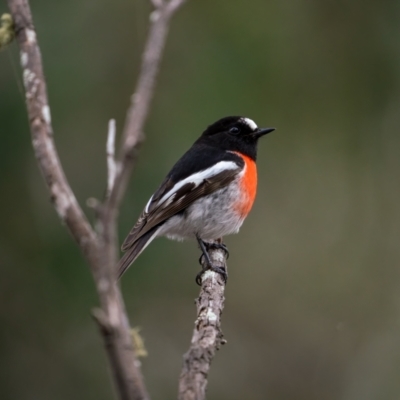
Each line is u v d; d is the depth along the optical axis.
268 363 13.62
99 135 11.50
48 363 11.46
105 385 11.52
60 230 11.00
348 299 13.90
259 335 13.85
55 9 11.48
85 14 11.73
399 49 12.71
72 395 11.46
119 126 11.62
